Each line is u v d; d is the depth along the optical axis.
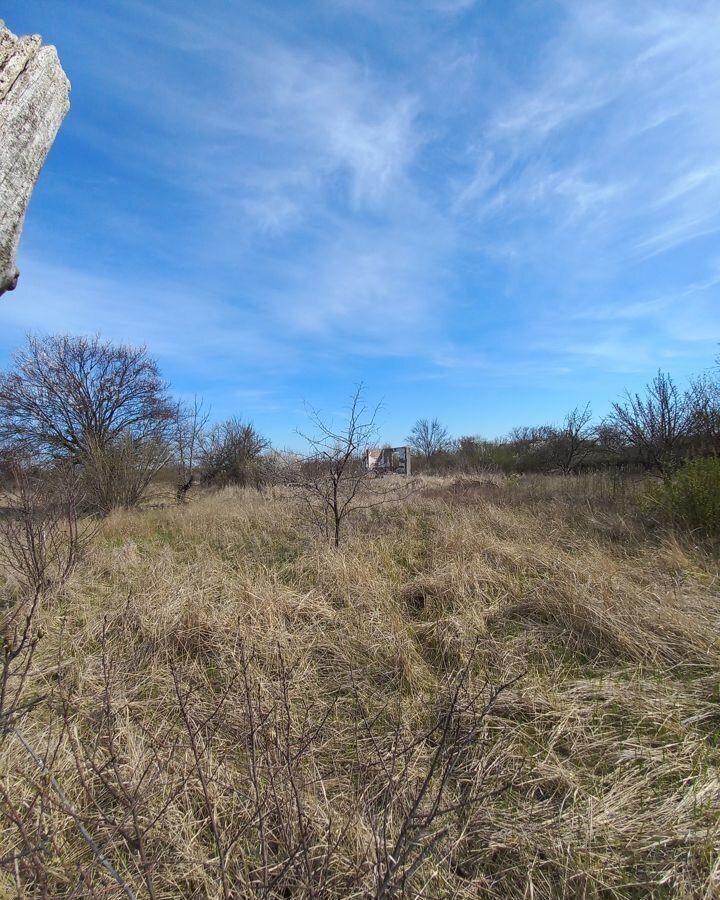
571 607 3.80
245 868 1.79
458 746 2.25
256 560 5.74
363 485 7.85
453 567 4.67
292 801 1.92
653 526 6.31
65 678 3.07
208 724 2.56
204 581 4.61
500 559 5.02
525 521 6.78
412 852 1.81
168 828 1.94
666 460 10.29
